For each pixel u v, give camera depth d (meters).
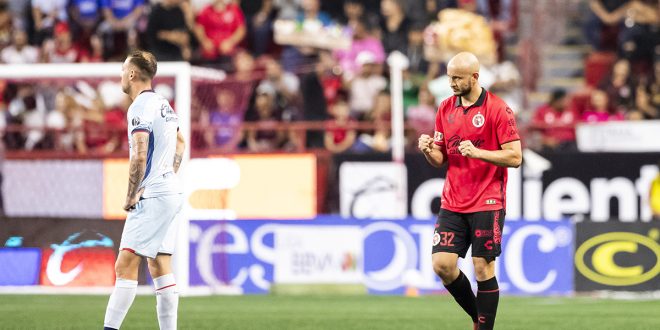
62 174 46.47
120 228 42.25
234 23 57.25
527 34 64.12
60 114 50.41
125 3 58.19
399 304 38.66
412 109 52.16
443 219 24.17
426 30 56.12
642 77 55.28
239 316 34.22
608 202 47.59
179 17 56.81
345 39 56.19
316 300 40.12
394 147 47.31
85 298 39.88
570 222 42.59
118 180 46.16
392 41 56.66
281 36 56.38
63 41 57.47
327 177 48.12
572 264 42.50
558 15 64.94
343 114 51.88
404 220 43.28
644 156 47.44
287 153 48.03
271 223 43.72
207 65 56.75
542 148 48.66
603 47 61.66
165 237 23.14
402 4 59.84
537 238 42.59
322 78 54.03
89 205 46.41
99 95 50.44
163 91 49.81
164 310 23.70
